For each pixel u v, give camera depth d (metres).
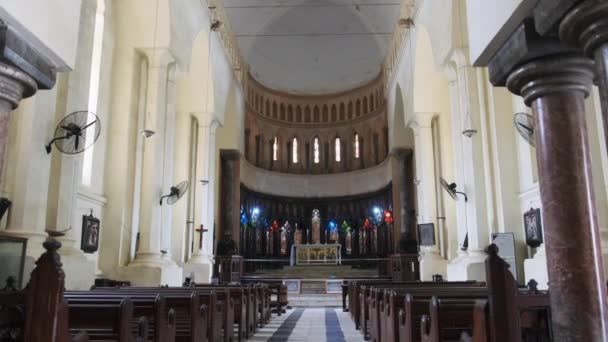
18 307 3.31
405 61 19.59
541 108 3.95
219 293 7.67
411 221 22.56
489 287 3.35
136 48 13.17
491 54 4.60
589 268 3.52
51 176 8.88
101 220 12.25
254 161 28.06
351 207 28.98
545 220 3.78
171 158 13.73
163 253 13.05
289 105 30.44
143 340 4.59
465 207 12.03
